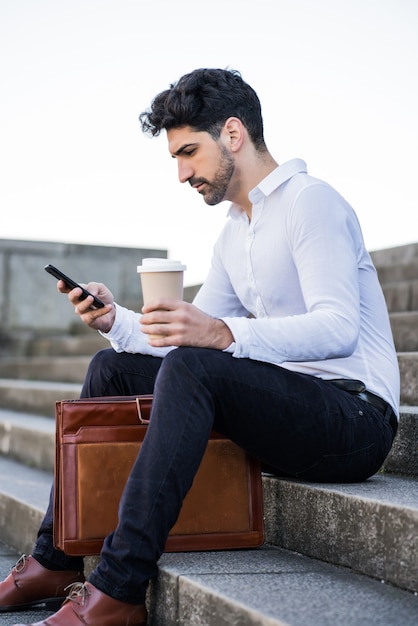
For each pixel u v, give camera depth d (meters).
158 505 1.88
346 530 2.00
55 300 7.96
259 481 2.22
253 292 2.30
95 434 2.16
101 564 1.90
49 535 2.33
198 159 2.23
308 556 2.14
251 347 1.98
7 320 7.85
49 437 4.20
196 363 1.94
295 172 2.21
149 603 2.05
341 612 1.63
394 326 3.94
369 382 2.20
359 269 2.24
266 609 1.64
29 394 5.75
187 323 1.96
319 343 1.99
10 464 4.54
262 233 2.23
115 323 2.44
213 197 2.28
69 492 2.14
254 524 2.21
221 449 2.20
